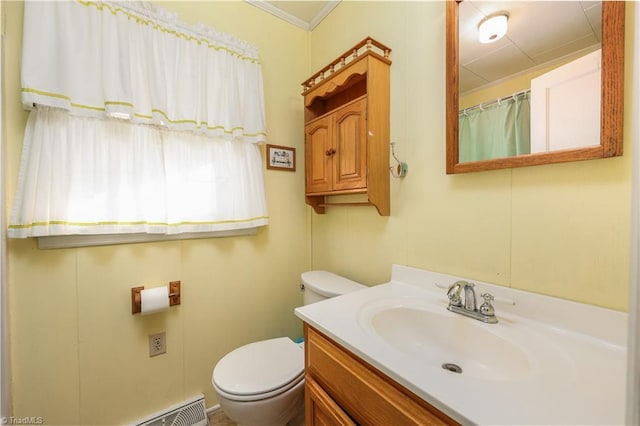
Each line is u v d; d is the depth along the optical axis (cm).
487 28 91
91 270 114
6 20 98
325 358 82
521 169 85
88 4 106
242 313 158
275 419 108
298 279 182
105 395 117
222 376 109
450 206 104
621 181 67
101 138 112
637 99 30
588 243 72
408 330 94
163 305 124
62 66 100
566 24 75
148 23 120
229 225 143
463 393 51
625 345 65
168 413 131
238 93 146
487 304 84
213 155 140
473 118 95
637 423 28
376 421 64
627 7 65
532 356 65
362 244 146
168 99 126
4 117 97
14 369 100
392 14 127
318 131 152
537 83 80
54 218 100
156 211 122
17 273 100
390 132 127
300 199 183
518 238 85
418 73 115
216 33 140
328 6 167
